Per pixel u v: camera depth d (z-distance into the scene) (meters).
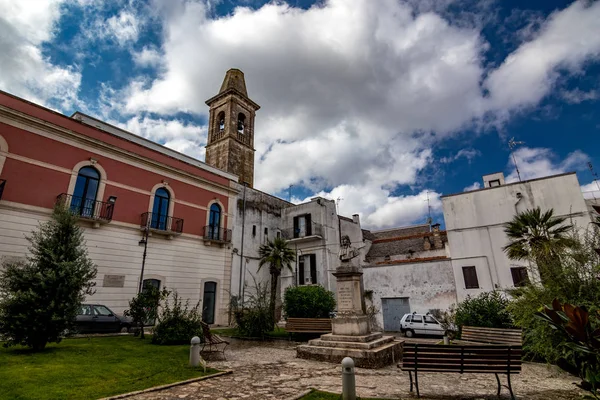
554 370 8.30
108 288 16.30
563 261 9.36
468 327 11.07
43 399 5.17
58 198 15.31
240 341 14.64
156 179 19.97
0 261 13.16
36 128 15.25
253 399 5.58
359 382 7.05
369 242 31.95
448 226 21.22
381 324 21.61
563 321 3.37
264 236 27.48
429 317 18.48
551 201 18.86
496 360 5.84
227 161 35.56
